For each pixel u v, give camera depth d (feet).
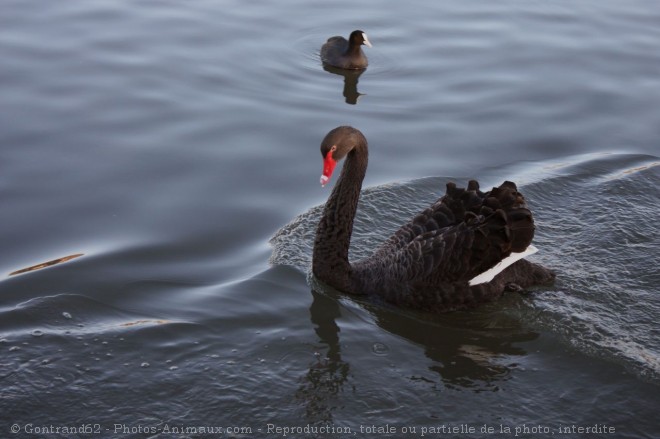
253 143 32.17
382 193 28.99
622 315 22.65
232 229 26.94
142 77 36.73
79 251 25.40
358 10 47.14
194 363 20.67
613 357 20.98
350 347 21.53
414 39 43.42
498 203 23.00
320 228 23.80
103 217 27.14
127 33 41.09
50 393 19.45
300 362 20.85
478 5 47.88
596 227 27.07
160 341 21.45
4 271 24.27
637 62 40.78
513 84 38.27
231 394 19.61
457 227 22.98
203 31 42.39
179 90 35.91
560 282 24.03
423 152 32.37
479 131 34.14
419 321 22.79
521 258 23.13
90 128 32.32
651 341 21.59
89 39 40.06
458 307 22.98
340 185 23.52
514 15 46.32
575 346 21.47
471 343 21.85
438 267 22.68
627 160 31.91
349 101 36.60
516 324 22.49
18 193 28.04
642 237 26.50
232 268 24.98
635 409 19.35
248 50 40.83
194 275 24.57
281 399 19.49
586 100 36.91
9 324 21.85
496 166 31.53
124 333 21.72
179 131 32.63
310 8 46.96
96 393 19.54
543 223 27.35
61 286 23.62
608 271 24.61
